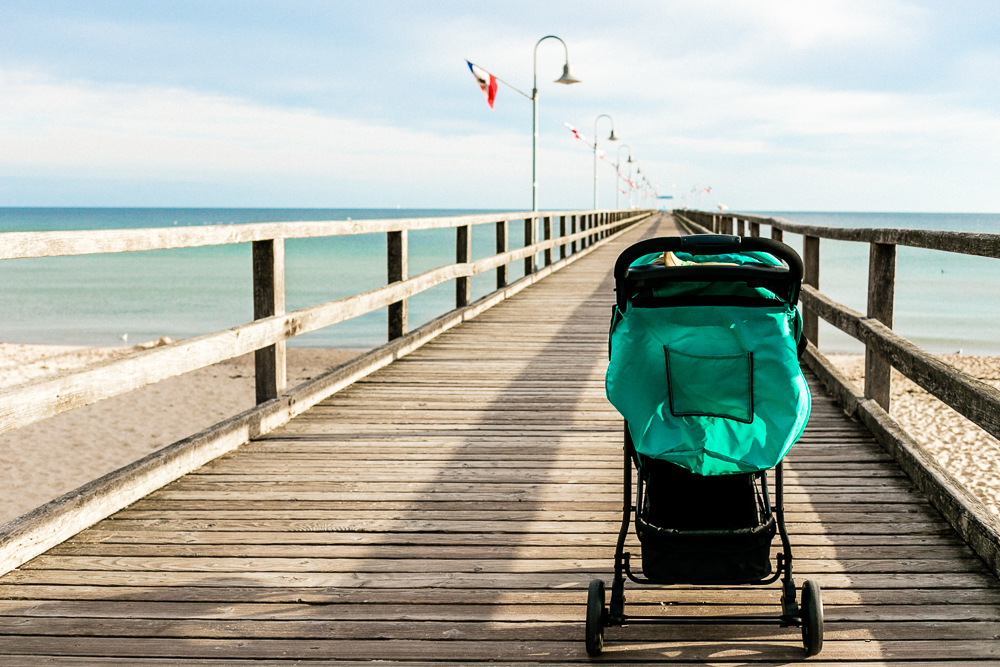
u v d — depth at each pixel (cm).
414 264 5269
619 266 230
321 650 239
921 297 3891
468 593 274
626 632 249
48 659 232
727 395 219
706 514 241
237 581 282
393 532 324
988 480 777
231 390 1383
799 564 290
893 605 260
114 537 317
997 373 1517
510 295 1163
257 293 475
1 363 1711
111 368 313
